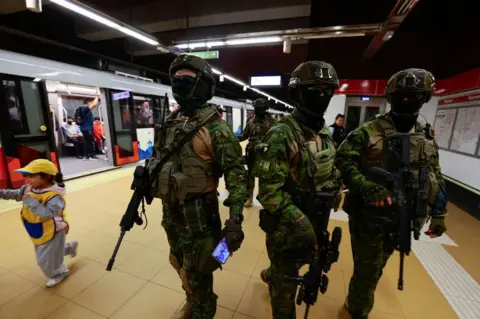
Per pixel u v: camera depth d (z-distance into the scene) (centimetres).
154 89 705
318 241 116
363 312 153
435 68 507
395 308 178
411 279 211
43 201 176
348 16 538
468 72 383
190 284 136
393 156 131
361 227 140
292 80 115
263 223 125
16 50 694
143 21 638
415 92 123
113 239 266
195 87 126
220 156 125
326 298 186
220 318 167
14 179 382
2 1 447
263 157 109
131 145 643
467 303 185
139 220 142
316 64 110
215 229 137
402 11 338
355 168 138
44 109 422
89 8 357
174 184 122
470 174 374
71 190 425
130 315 167
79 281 198
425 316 172
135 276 206
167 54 1124
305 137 114
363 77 577
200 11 575
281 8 545
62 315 165
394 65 543
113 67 749
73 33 796
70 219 312
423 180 132
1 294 182
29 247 243
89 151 734
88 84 510
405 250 129
